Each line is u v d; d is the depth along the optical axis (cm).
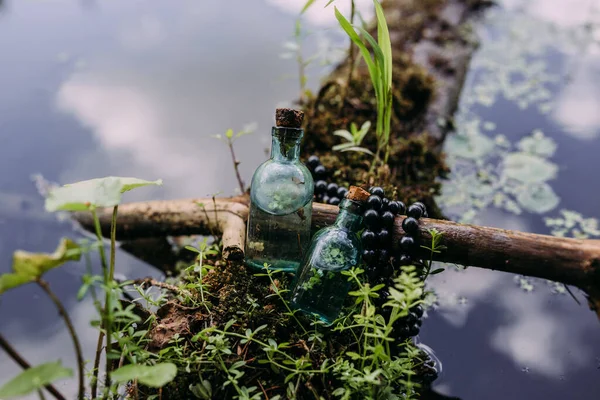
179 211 81
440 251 66
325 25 134
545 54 133
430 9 126
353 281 66
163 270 83
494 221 91
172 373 51
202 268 68
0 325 74
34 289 79
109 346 55
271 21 138
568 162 103
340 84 95
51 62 120
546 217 92
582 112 115
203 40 129
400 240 68
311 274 63
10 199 90
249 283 67
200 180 94
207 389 59
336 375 61
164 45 127
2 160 97
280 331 64
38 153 98
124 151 99
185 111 108
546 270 67
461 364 72
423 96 104
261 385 60
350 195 64
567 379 70
